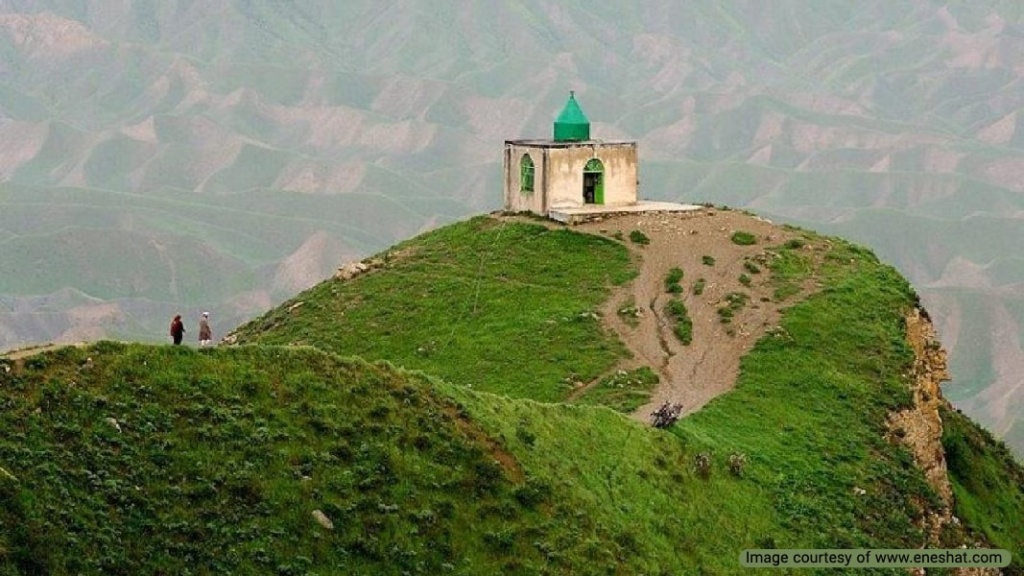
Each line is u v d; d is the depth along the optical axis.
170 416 46.38
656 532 53.97
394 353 80.62
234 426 46.94
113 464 43.72
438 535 46.88
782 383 71.81
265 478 45.66
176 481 44.28
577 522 50.66
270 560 43.09
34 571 39.41
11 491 40.72
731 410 67.88
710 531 56.16
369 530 45.72
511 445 52.59
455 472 49.56
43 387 45.16
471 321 82.94
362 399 50.84
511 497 49.91
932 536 66.06
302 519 44.88
